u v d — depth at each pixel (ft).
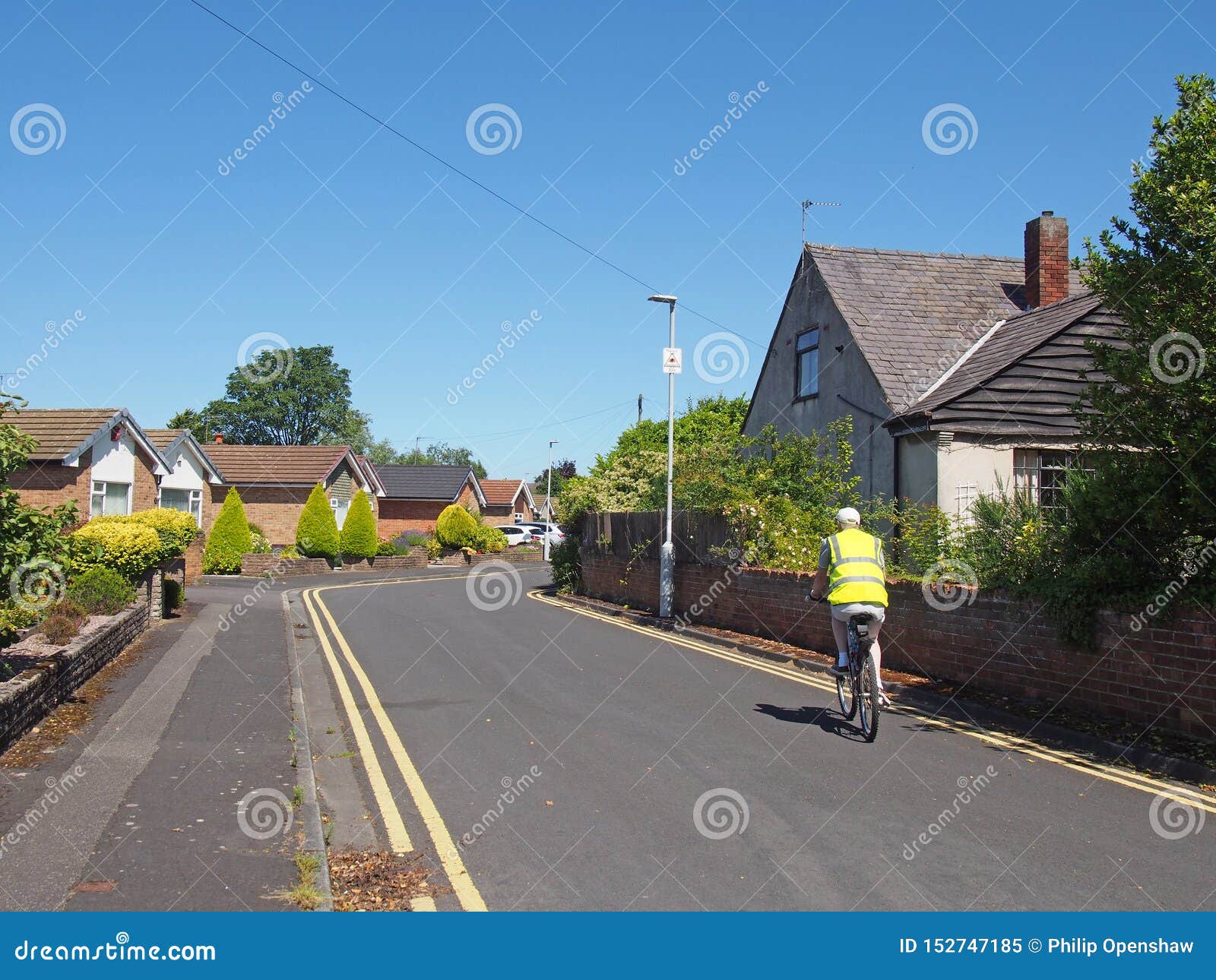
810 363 69.41
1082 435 29.45
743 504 54.34
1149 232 26.55
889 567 46.91
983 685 34.55
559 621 64.80
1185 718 26.37
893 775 24.41
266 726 28.71
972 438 52.11
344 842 19.76
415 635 55.83
